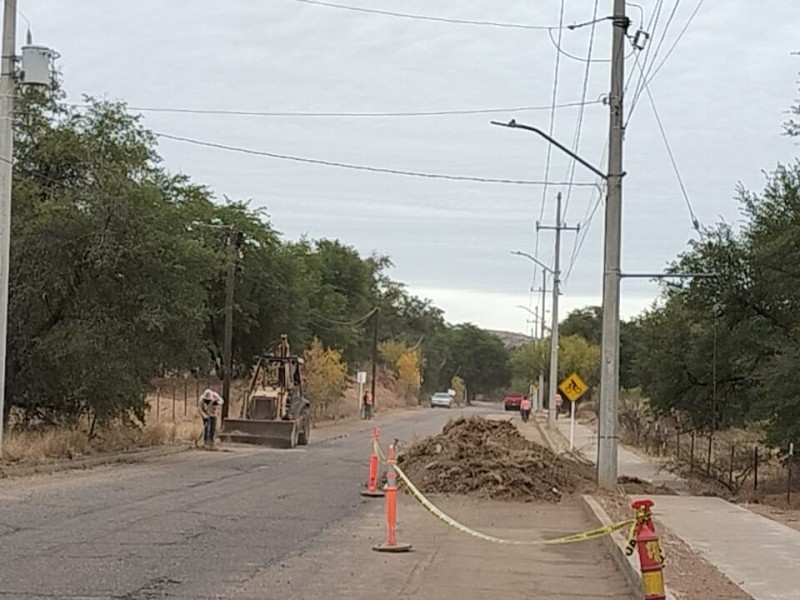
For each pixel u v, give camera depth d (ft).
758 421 98.63
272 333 219.20
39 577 39.32
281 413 139.95
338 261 330.34
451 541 54.19
